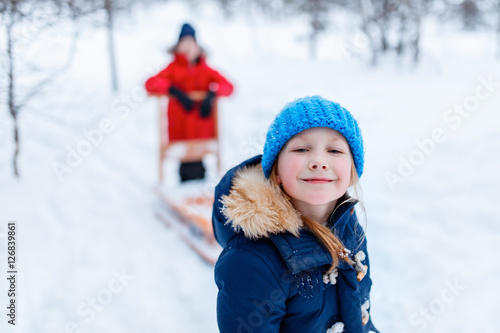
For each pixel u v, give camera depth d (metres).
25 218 3.37
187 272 2.85
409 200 3.49
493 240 2.84
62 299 2.54
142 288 2.67
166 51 4.05
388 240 3.00
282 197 1.07
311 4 10.70
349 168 1.06
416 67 7.96
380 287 2.58
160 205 3.85
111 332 2.30
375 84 6.85
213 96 3.95
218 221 1.15
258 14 15.66
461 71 7.50
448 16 10.57
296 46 12.25
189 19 14.99
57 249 3.05
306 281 1.07
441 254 2.77
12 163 4.13
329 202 1.14
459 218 3.13
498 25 10.47
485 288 2.43
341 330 1.14
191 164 4.07
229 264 1.05
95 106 5.39
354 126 1.11
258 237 1.05
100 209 3.72
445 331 2.18
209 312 2.46
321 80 7.30
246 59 9.95
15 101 3.57
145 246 3.19
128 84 6.93
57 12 3.32
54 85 3.73
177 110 4.02
